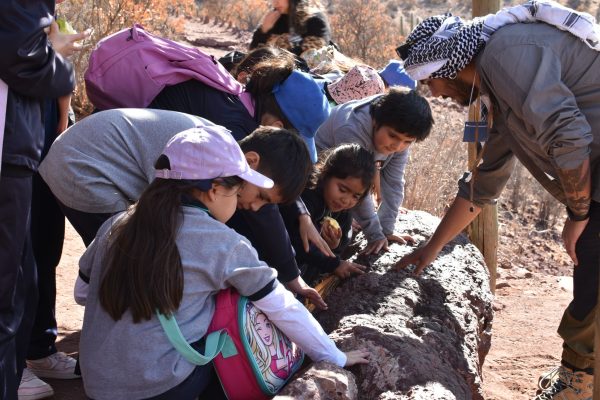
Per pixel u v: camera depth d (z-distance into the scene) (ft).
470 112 15.66
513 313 20.42
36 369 11.14
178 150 7.66
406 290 11.41
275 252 9.30
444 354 10.06
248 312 8.03
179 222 7.64
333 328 10.37
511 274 23.91
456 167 26.30
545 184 11.25
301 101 10.07
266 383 8.14
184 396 7.78
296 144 8.86
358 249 13.16
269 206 9.11
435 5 135.03
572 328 11.89
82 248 16.52
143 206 7.61
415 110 11.39
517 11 9.92
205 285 7.80
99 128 9.27
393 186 13.28
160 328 7.66
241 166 7.80
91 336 7.90
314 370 8.20
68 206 9.46
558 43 9.65
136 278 7.46
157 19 32.48
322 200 10.89
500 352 17.93
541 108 9.48
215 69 10.26
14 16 7.79
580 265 11.25
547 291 22.61
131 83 10.10
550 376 13.73
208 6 75.82
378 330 9.52
